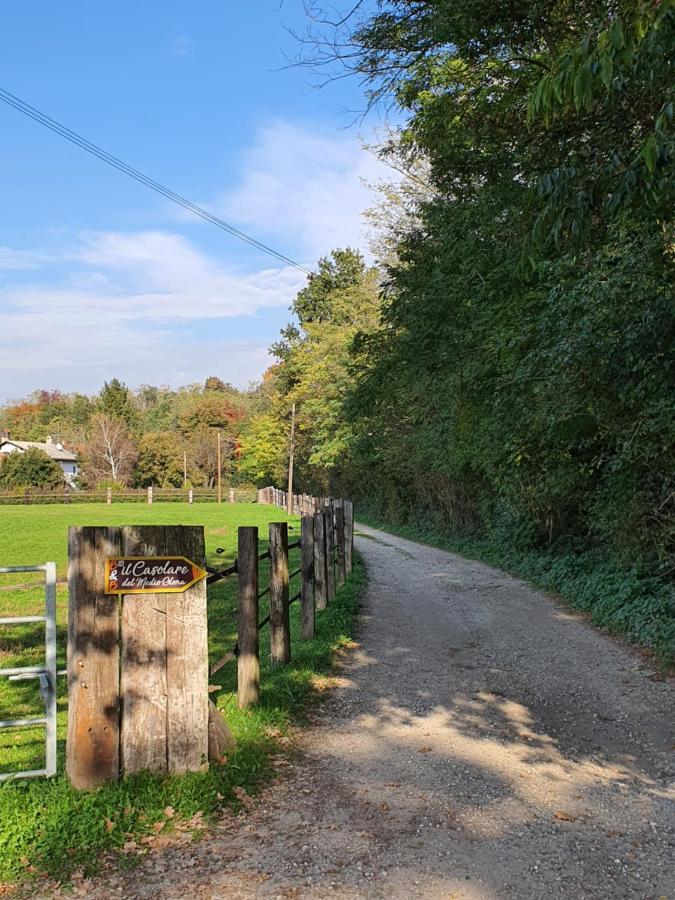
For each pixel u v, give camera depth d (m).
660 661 7.76
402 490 30.75
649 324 6.21
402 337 14.39
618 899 3.21
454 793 4.35
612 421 7.88
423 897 3.21
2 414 114.19
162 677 4.39
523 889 3.28
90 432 81.12
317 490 53.22
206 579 4.96
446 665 7.64
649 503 8.73
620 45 3.02
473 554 19.70
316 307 55.19
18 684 7.23
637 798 4.32
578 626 9.82
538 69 9.31
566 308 7.65
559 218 4.04
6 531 26.86
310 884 3.31
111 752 4.19
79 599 4.17
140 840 3.69
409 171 21.55
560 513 14.72
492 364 11.42
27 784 4.11
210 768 4.45
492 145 10.88
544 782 4.55
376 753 5.05
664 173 3.59
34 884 3.30
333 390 37.34
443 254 13.10
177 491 65.00
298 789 4.40
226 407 86.56
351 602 11.21
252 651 5.90
